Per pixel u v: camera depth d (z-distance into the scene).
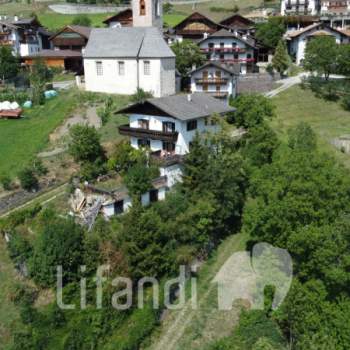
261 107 59.50
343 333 28.11
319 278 32.31
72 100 66.44
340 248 31.08
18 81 78.69
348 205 34.56
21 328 31.02
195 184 42.03
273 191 34.47
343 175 35.91
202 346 31.97
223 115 57.03
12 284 34.34
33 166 48.56
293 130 55.78
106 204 39.16
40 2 163.88
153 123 48.19
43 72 78.88
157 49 65.50
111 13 146.50
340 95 76.94
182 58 75.94
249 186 45.44
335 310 29.41
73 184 44.72
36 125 60.44
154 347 31.98
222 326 33.59
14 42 96.44
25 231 38.53
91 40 70.25
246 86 78.44
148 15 73.69
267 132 52.94
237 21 105.00
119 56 66.69
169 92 67.88
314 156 37.16
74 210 40.69
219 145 46.12
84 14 141.75
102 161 48.16
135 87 67.19
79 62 88.50
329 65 78.62
